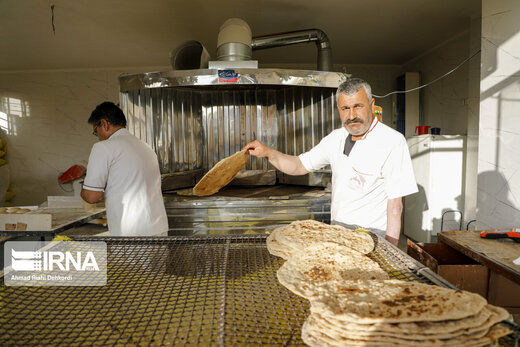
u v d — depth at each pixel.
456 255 1.87
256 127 3.72
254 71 2.64
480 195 2.72
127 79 2.70
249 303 0.89
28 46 4.66
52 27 3.94
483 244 1.62
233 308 0.86
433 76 4.95
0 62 5.48
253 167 3.75
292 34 3.49
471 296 0.80
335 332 0.73
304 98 3.41
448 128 4.62
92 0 3.24
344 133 1.94
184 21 3.82
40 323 0.80
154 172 2.22
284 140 3.65
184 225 2.67
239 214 2.67
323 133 3.30
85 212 2.58
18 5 3.34
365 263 1.09
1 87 6.14
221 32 3.10
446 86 4.63
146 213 2.11
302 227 1.50
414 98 5.30
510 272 1.28
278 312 0.84
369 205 1.83
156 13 3.58
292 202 2.68
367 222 1.84
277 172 3.76
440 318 0.71
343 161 1.87
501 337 0.76
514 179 2.40
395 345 0.68
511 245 1.60
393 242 1.58
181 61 3.00
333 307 0.79
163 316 0.83
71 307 0.88
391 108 5.93
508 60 2.42
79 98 6.10
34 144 6.20
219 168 2.07
